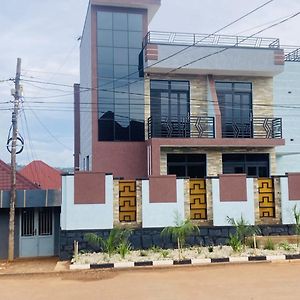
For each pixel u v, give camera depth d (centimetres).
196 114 2048
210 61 1969
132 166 1998
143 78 2031
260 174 2080
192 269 1204
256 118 2080
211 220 1491
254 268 1202
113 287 1018
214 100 1986
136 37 2058
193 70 1991
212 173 2006
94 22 2025
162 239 1458
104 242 1387
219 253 1350
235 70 1991
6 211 1672
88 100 2167
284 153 2159
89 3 2052
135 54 2047
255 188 1525
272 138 1998
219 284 1022
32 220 1702
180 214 1473
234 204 1504
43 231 1706
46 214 1714
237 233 1443
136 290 981
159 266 1229
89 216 1437
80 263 1252
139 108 2025
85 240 1423
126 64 2034
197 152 2008
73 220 1430
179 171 2012
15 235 1681
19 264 1450
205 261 1255
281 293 934
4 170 1858
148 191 1473
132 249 1441
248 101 2108
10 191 1605
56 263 1433
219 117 1958
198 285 1017
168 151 1980
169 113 2039
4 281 1138
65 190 1438
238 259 1273
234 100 2091
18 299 941
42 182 3019
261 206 1533
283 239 1470
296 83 2191
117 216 1458
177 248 1450
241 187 1514
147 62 1928
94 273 1179
